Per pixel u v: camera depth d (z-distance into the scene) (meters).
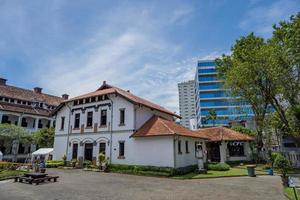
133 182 15.94
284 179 13.79
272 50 20.00
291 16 19.61
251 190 13.12
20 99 39.88
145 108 25.89
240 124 43.88
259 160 30.72
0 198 10.71
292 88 19.20
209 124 79.38
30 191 12.50
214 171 23.17
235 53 29.17
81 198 10.88
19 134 31.94
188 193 12.16
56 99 49.19
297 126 24.41
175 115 31.95
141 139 22.59
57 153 29.50
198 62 88.75
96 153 25.69
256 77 22.91
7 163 23.50
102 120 26.44
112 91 25.62
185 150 23.30
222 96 82.00
